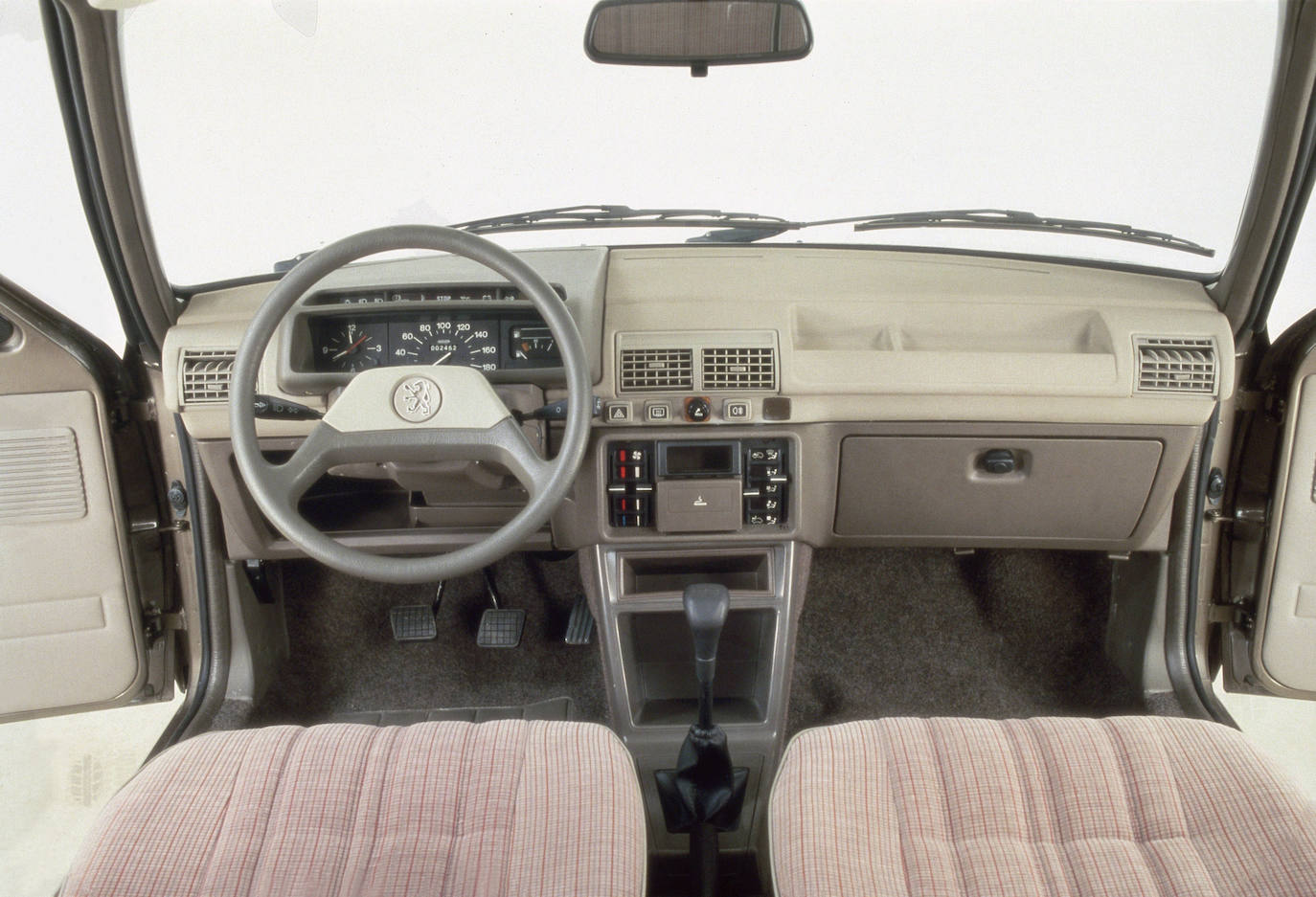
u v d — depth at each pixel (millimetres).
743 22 1709
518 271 1472
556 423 1894
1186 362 1848
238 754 1297
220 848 1158
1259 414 2002
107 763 2258
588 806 1203
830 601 2539
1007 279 2025
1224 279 1875
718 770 1720
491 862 1139
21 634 2031
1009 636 2461
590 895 1077
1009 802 1204
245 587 2254
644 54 1809
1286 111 1605
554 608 2553
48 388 1896
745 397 1868
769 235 2182
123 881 1115
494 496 1986
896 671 2393
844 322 1952
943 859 1146
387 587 2545
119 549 2027
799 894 1101
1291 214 1720
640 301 1917
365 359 1873
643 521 1948
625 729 1969
